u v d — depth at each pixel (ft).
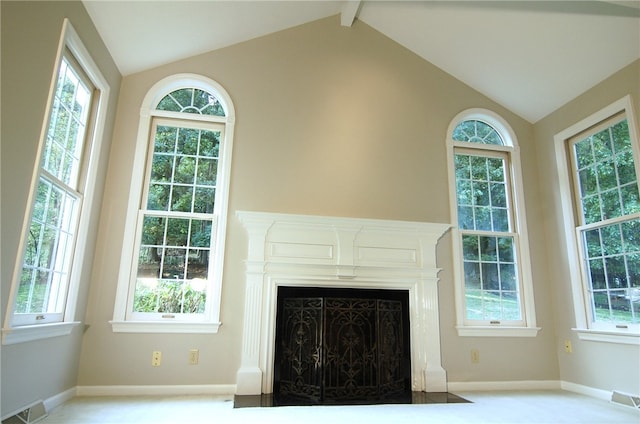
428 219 12.44
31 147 7.00
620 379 10.34
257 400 9.60
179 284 10.77
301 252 11.13
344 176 12.17
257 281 10.73
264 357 10.41
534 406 9.73
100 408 8.59
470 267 12.55
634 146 10.46
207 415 8.37
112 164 10.88
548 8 10.37
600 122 11.66
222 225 11.07
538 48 11.50
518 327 12.16
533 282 12.73
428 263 11.83
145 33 10.31
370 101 12.98
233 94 12.04
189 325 10.27
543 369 12.13
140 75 11.60
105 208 10.61
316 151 12.19
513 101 13.64
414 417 8.61
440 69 13.80
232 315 10.62
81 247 9.27
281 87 12.44
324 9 12.80
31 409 7.55
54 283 8.55
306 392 9.87
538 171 13.70
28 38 6.80
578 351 11.64
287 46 12.80
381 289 11.48
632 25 9.87
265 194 11.57
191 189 11.39
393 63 13.50
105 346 9.94
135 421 7.86
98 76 9.68
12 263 6.68
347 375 9.92
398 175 12.55
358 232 11.54
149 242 10.82
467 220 12.90
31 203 7.04
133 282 10.49
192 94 12.03
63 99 8.48
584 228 11.86
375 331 10.29
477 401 10.11
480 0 10.91
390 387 10.45
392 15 12.76
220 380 10.27
